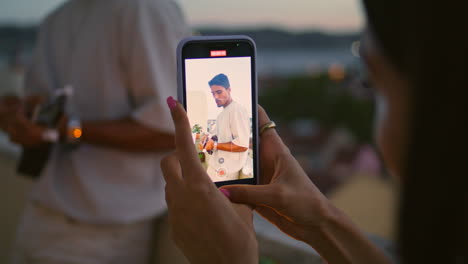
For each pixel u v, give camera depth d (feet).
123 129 4.40
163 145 4.59
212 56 2.68
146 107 4.33
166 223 5.24
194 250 1.87
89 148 4.62
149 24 4.36
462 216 0.83
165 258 5.29
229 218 1.79
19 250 4.99
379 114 1.20
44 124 4.42
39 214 4.78
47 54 4.86
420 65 0.87
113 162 4.59
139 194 4.68
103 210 4.53
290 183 2.15
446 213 0.84
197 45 2.67
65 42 4.72
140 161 4.65
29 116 4.49
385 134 1.13
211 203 1.80
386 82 1.09
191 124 2.67
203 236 1.82
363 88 1.28
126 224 4.79
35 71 4.89
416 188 0.87
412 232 0.88
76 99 4.59
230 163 2.65
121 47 4.37
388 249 3.96
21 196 7.37
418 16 0.88
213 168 2.65
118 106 4.57
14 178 7.46
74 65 4.59
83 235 4.65
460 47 0.82
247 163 2.63
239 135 2.64
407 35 0.94
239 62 2.71
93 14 4.50
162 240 5.30
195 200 1.81
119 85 4.50
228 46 2.69
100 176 4.59
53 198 4.58
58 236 4.68
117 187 4.63
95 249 4.69
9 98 4.98
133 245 4.96
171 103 1.91
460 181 0.82
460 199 0.83
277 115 43.24
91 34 4.47
